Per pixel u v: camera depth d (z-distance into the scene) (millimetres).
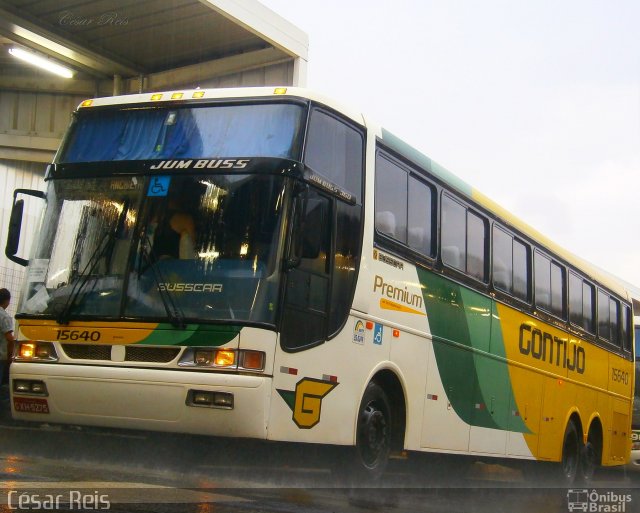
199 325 7996
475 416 11867
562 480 15273
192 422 7922
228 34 15867
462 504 9492
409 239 10312
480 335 12047
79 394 8312
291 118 8594
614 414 17766
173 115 8961
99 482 6918
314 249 8352
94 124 9266
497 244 12828
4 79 17766
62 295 8578
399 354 9930
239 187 8336
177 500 6441
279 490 7996
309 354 8375
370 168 9508
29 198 18422
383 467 9820
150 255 8375
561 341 15102
